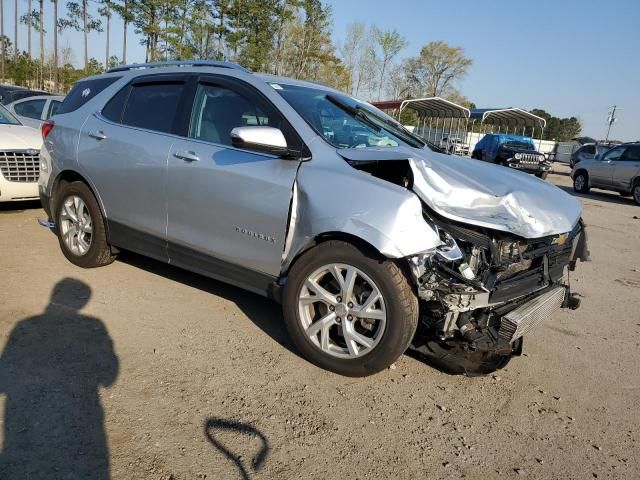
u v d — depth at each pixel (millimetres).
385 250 3043
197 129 4125
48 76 44406
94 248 4828
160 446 2641
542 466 2824
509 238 3340
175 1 32781
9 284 4445
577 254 4297
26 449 2520
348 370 3398
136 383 3170
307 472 2580
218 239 3902
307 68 44188
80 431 2688
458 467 2744
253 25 35812
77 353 3441
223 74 4148
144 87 4609
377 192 3186
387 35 46062
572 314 5207
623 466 2883
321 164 3469
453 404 3322
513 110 31266
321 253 3369
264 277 3727
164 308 4289
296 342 3576
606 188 18500
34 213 7109
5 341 3496
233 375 3371
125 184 4434
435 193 3250
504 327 3205
